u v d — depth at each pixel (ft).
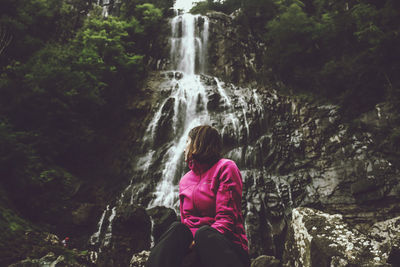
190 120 75.25
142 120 75.87
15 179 47.34
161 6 115.85
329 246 7.23
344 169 61.52
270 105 77.10
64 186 54.24
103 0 111.24
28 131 55.31
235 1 128.06
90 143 66.08
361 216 54.34
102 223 54.34
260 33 110.93
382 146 60.54
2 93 55.16
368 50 73.20
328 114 71.72
